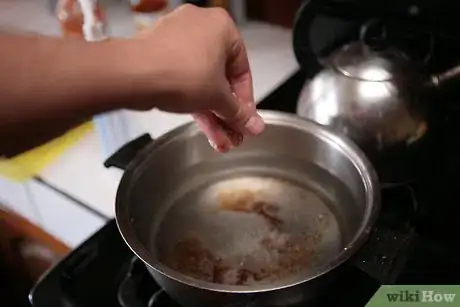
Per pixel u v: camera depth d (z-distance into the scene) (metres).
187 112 0.59
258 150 0.91
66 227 1.03
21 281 1.34
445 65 0.99
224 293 0.63
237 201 0.89
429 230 0.83
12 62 0.48
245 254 0.80
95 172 1.02
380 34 1.00
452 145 0.95
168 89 0.54
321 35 1.05
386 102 0.85
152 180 0.83
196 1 1.22
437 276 0.76
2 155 0.54
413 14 0.98
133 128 1.08
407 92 0.86
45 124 0.51
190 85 0.55
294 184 0.90
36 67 0.49
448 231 0.82
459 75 0.89
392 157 0.87
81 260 0.82
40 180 1.01
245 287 0.64
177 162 0.87
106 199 0.96
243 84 0.73
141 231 0.80
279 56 1.25
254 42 1.30
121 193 0.76
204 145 0.88
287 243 0.82
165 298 0.77
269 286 0.64
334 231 0.83
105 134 1.03
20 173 1.03
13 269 1.31
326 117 0.89
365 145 0.86
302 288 0.65
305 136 0.87
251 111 0.69
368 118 0.85
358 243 0.67
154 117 1.10
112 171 1.01
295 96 1.07
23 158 1.05
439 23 0.97
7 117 0.49
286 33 1.33
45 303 0.77
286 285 0.63
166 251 0.81
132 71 0.52
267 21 1.36
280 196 0.89
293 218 0.85
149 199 0.83
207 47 0.58
